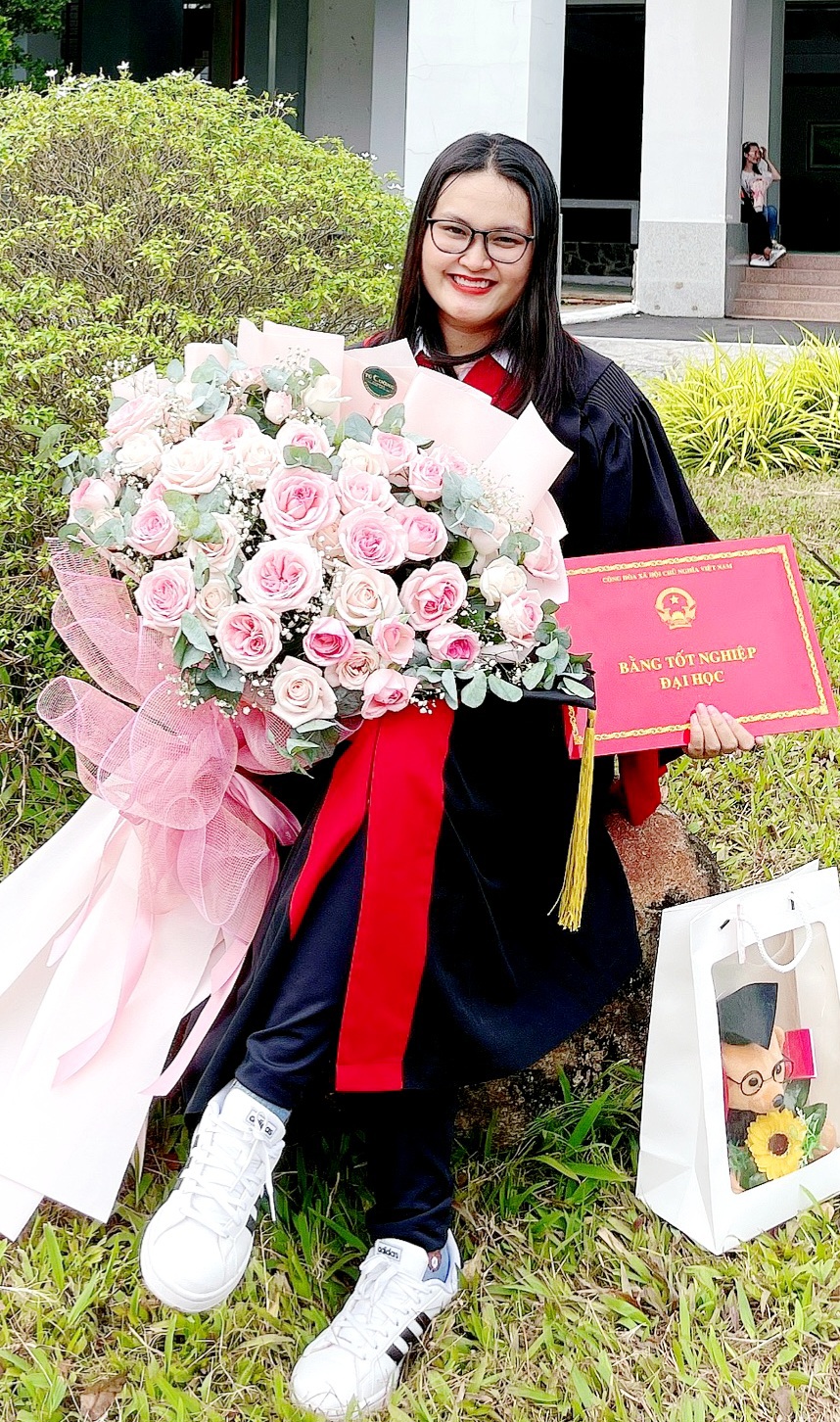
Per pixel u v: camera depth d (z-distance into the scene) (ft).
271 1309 6.17
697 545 7.12
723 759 10.94
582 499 7.06
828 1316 6.48
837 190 56.39
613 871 7.11
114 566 6.30
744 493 17.31
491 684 5.83
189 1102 6.09
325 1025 5.74
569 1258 6.71
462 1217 6.88
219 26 41.63
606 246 51.39
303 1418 5.61
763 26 40.88
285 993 5.79
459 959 6.06
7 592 8.88
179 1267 5.43
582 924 6.81
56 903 6.65
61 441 8.81
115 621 6.27
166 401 6.25
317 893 5.82
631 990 7.64
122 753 6.24
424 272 6.80
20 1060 6.32
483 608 6.03
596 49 52.24
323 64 38.60
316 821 5.90
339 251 10.08
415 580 5.82
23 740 9.29
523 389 6.84
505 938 6.47
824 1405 6.16
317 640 5.67
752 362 20.54
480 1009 6.19
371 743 5.83
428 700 5.90
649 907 7.78
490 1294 6.48
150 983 6.44
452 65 23.34
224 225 9.40
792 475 18.31
